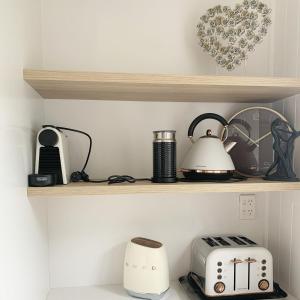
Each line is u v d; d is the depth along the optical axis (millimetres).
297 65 1077
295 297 1086
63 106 1136
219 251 1047
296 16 1085
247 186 923
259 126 1229
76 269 1171
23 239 761
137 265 1067
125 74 849
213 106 1228
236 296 1050
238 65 1144
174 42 1185
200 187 905
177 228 1228
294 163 1093
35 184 832
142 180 1070
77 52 1130
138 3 1161
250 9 1065
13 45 703
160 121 1195
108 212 1181
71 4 1123
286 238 1148
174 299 1080
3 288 589
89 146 1154
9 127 660
